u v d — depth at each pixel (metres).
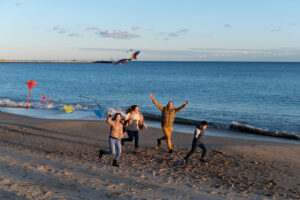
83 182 6.02
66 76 80.69
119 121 7.88
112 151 7.80
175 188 6.08
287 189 6.47
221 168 8.14
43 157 8.59
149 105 28.30
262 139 13.73
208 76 84.94
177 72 111.25
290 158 9.46
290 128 17.73
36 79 67.00
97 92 39.97
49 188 5.46
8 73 94.62
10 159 7.91
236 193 5.98
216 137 13.59
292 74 95.06
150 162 8.57
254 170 8.01
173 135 13.70
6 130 13.43
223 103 29.36
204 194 5.73
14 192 5.06
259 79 70.44
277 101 30.84
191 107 26.56
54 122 15.75
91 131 13.94
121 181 6.38
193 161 8.80
